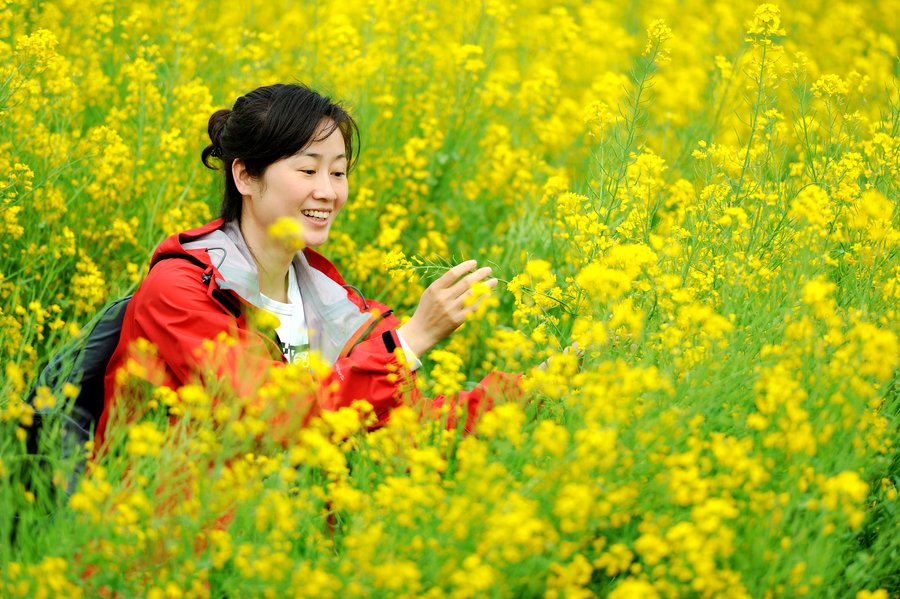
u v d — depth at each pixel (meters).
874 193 6.06
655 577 4.44
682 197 7.52
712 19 15.47
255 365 5.17
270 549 4.23
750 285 5.84
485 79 10.52
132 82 9.06
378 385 5.45
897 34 16.00
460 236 9.40
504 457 4.62
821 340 5.01
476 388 5.57
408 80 10.42
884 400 5.53
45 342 7.18
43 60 7.71
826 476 4.51
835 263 5.90
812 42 14.66
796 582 4.24
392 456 4.86
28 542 4.47
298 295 6.10
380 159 9.32
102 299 7.58
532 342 5.38
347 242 8.63
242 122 5.78
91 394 5.78
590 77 13.77
